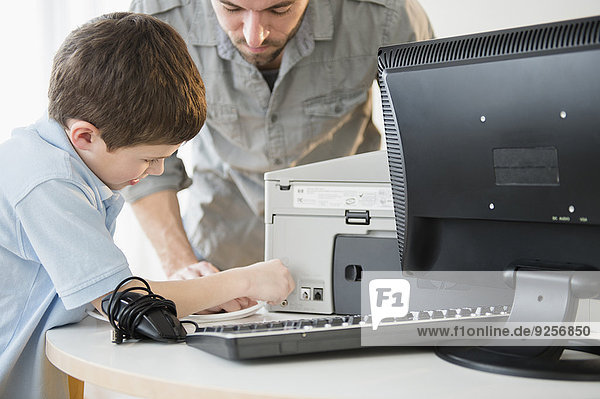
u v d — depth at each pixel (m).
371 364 0.73
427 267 0.85
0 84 2.35
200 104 1.01
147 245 2.59
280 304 1.10
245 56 1.56
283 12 1.44
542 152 0.70
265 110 1.66
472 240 0.80
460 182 0.77
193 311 0.98
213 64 1.65
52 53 2.40
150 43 0.97
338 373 0.69
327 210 1.08
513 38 0.72
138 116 0.93
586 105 0.66
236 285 1.02
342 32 1.65
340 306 1.08
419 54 0.80
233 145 1.70
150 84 0.94
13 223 0.96
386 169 1.05
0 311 0.98
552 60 0.67
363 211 1.06
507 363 0.70
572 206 0.69
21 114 2.38
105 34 0.96
